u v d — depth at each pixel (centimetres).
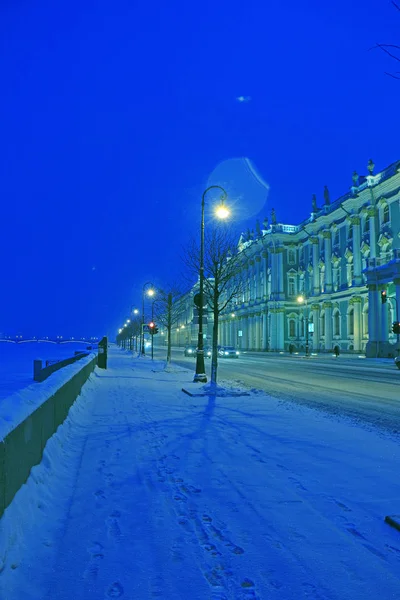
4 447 380
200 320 2059
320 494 536
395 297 4472
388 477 604
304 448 767
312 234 6919
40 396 602
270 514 474
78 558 378
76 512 481
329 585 339
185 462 677
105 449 761
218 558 379
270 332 7594
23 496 439
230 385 1941
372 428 959
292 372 2859
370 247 5331
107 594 326
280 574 354
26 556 374
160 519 462
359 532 430
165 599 320
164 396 1537
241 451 745
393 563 372
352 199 5606
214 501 513
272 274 7631
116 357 5591
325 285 6397
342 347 5966
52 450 643
